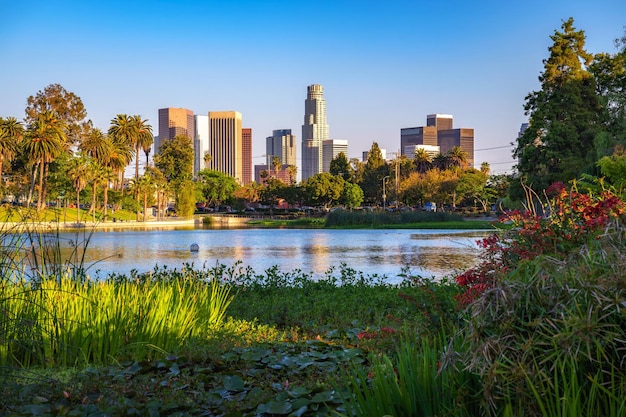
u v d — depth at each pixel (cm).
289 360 603
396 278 1916
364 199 14312
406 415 312
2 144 7631
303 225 8394
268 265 2439
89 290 710
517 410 278
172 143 13350
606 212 493
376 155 14788
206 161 16625
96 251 3262
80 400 491
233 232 6209
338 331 821
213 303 825
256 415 449
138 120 11262
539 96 5331
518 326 291
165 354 634
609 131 4672
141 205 11025
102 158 9350
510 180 5434
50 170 8562
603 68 5297
